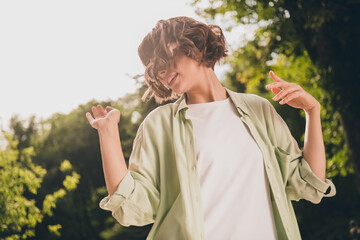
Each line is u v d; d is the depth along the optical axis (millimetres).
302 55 8016
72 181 6832
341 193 13281
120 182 1270
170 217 1309
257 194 1310
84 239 18750
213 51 1391
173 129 1371
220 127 1363
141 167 1367
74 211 19000
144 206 1309
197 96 1423
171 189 1358
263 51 8984
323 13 5582
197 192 1291
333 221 13562
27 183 6348
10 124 25234
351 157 5883
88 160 26594
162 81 1387
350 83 5797
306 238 14195
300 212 14719
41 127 26203
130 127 21547
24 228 6652
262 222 1296
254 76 10148
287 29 6773
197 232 1259
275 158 1351
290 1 6328
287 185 1386
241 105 1392
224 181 1312
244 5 8000
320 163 1357
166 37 1347
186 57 1354
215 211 1293
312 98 1324
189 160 1329
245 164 1325
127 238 21781
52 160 25000
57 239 17906
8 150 6273
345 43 5762
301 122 14219
